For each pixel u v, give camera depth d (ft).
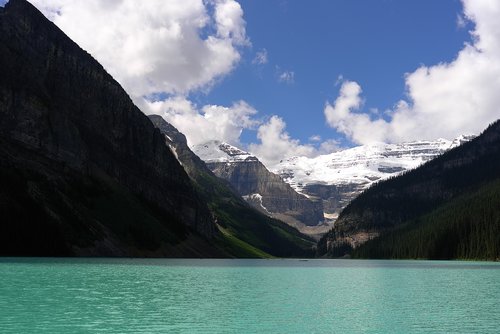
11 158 559.38
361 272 475.72
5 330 147.33
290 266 645.51
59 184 597.11
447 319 180.14
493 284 316.81
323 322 173.37
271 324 168.55
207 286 285.43
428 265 640.99
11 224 472.03
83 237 541.34
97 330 151.23
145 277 321.93
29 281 259.80
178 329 157.28
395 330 160.86
